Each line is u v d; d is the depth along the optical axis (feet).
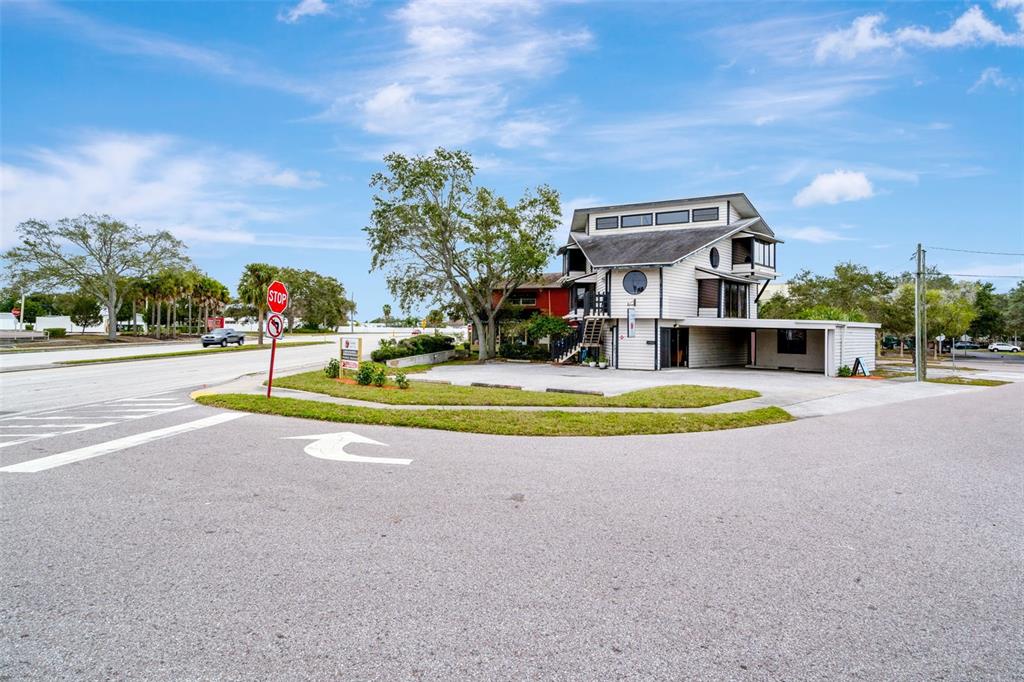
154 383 59.77
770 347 96.43
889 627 10.64
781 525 16.28
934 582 12.60
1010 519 17.01
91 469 22.15
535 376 72.59
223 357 108.78
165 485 19.88
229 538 14.84
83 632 10.25
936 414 41.47
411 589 12.01
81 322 268.62
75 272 174.70
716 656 9.66
